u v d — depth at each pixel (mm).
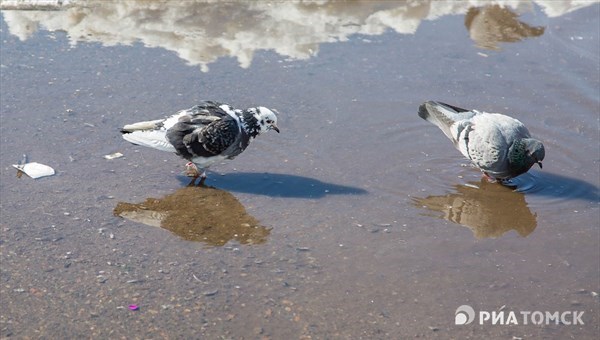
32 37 13820
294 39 14133
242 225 9641
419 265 9039
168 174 10656
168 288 8438
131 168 10695
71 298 8203
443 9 15547
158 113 11664
